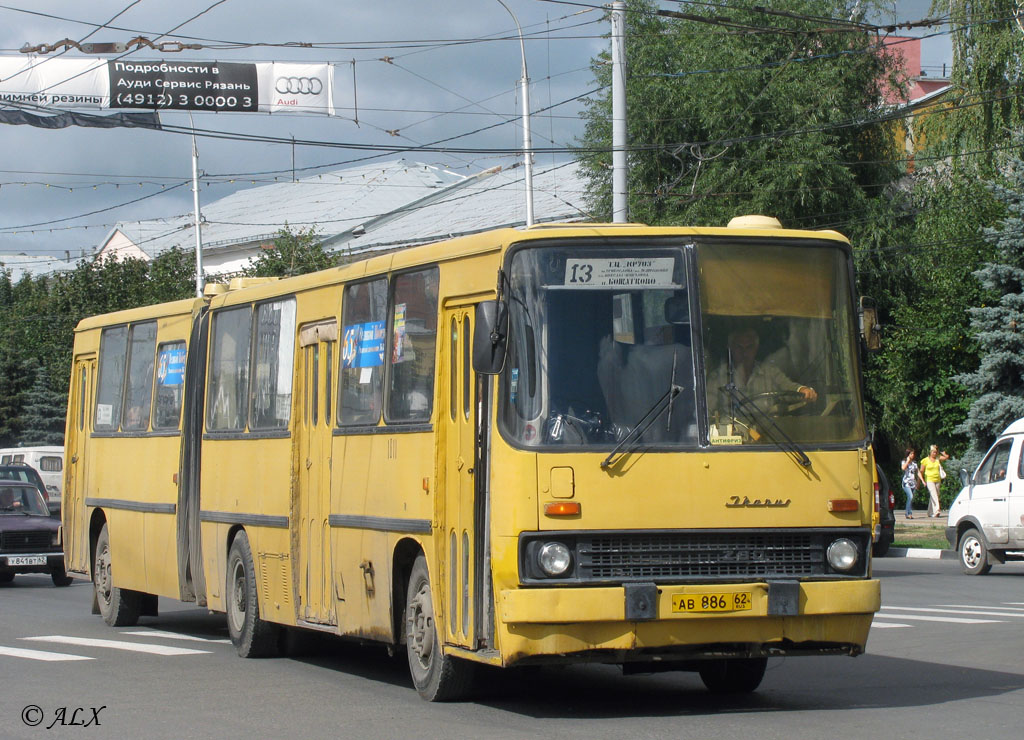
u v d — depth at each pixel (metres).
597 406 9.48
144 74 27.73
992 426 35.44
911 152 44.88
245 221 68.06
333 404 12.52
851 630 9.67
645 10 41.78
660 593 9.23
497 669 11.32
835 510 9.69
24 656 14.01
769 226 10.31
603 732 9.09
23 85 27.42
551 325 9.58
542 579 9.20
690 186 41.09
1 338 64.00
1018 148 36.91
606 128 42.28
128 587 17.20
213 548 15.02
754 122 40.72
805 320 9.99
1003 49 37.22
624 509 9.32
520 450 9.33
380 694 11.25
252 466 14.14
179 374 16.20
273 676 12.50
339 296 12.59
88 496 18.77
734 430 9.62
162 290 57.62
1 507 26.97
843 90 40.47
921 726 9.25
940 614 17.62
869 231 40.69
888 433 42.19
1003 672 12.32
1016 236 35.66
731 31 40.91
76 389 19.73
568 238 9.73
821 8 40.94
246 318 14.73
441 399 10.49
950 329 39.78
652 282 9.77
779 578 9.50
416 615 10.88
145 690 11.52
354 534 11.88
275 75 28.50
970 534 25.17
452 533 10.23
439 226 55.12
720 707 10.27
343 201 66.06
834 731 9.04
